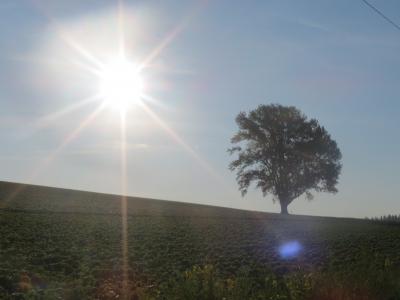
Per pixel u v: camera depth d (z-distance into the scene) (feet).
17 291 49.60
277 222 167.02
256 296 47.14
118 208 175.01
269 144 244.01
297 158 240.73
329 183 242.37
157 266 71.97
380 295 51.93
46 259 70.23
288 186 242.58
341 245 110.73
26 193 191.93
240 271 63.16
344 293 49.55
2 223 104.17
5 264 63.31
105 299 50.34
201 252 88.63
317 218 197.57
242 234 125.39
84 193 225.76
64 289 50.08
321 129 246.27
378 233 140.87
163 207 201.98
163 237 107.76
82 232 104.94
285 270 75.51
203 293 43.55
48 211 138.92
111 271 65.36
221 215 182.60
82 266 67.36
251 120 246.47
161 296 45.80
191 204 240.73
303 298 48.19
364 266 60.08
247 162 245.86
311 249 102.12
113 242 94.68
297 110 249.96
